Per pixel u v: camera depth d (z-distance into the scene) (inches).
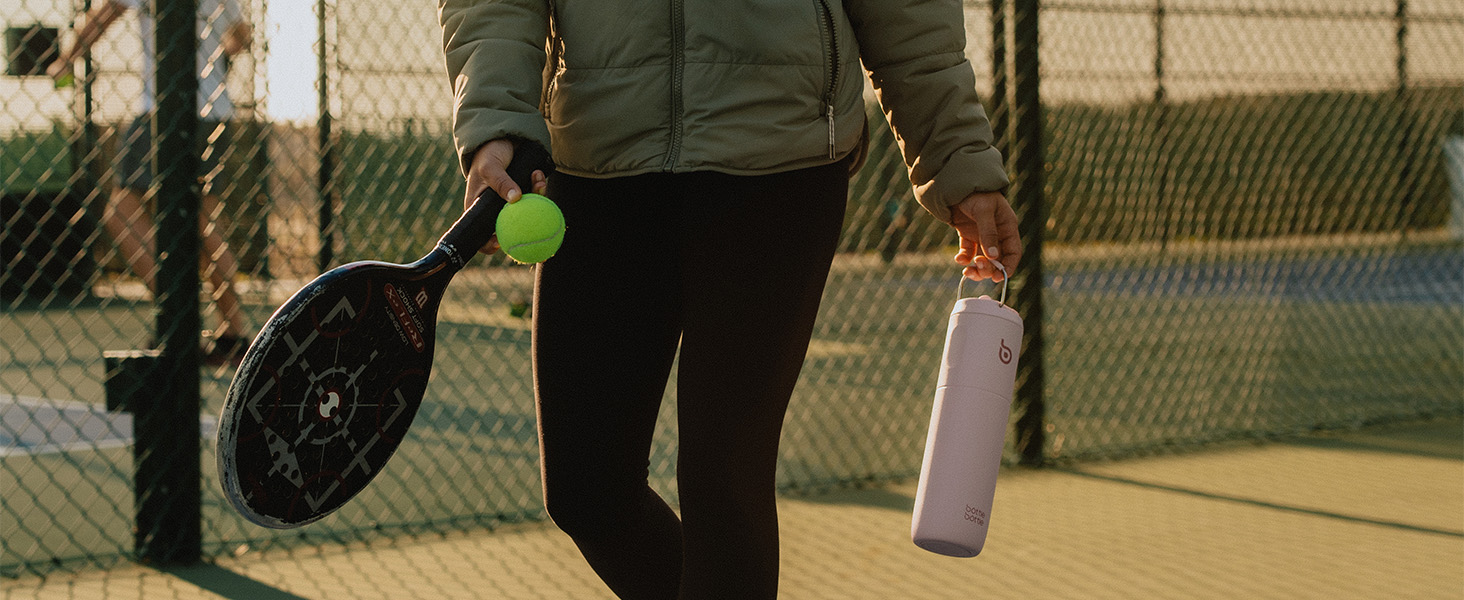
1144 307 306.5
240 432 44.9
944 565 99.7
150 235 167.3
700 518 55.1
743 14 52.8
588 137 54.3
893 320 311.0
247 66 111.4
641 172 53.2
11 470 129.8
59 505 116.6
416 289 50.3
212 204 161.2
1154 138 237.9
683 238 55.1
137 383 98.9
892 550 104.2
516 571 98.4
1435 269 407.2
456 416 166.6
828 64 54.9
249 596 91.2
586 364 58.1
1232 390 191.6
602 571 62.8
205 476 123.4
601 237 57.1
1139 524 113.1
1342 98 299.1
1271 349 240.7
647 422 60.1
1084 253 297.7
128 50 154.3
